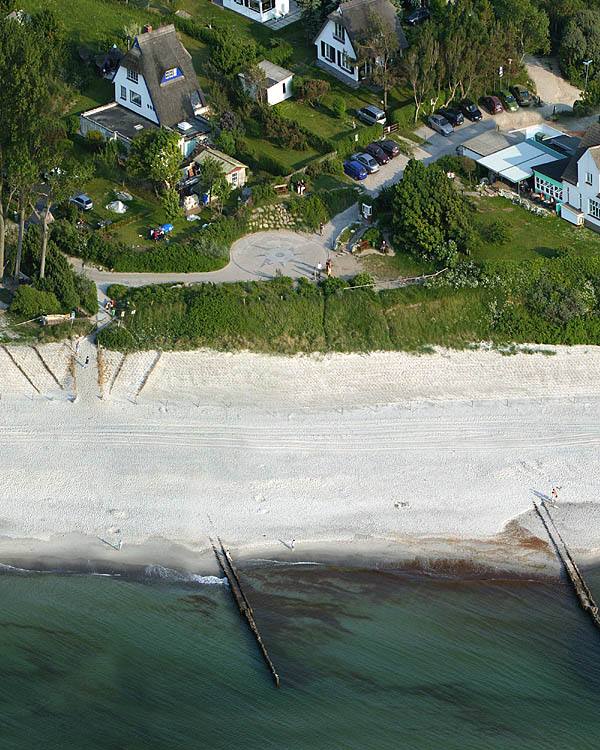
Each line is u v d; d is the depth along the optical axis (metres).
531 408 91.50
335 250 103.81
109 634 74.75
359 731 69.31
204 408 90.75
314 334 96.12
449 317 97.56
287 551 79.75
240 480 84.69
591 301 98.75
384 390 92.75
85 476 85.06
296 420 89.94
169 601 76.81
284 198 108.25
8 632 74.69
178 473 85.25
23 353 94.25
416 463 86.31
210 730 69.31
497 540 80.75
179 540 80.44
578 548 80.31
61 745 68.12
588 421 90.31
